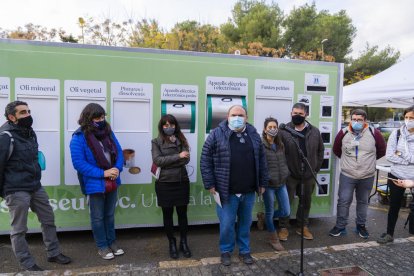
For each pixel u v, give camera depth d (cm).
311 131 395
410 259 345
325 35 2356
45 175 371
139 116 389
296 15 2380
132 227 399
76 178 378
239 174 312
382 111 2845
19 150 291
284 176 369
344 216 414
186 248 353
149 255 354
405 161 375
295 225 457
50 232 327
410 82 608
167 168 337
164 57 390
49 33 1352
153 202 402
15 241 298
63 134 371
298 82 438
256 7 2317
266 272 313
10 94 355
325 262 336
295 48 2236
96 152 321
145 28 1416
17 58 354
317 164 401
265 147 363
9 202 291
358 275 309
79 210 383
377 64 2489
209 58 404
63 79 366
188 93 400
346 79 2477
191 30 1650
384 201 576
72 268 322
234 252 358
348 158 407
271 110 431
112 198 346
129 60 381
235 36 2228
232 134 315
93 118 326
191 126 403
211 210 420
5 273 304
